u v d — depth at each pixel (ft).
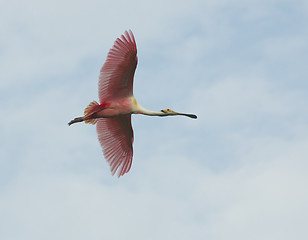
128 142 66.54
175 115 65.16
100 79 60.13
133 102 61.72
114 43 58.59
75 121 60.85
